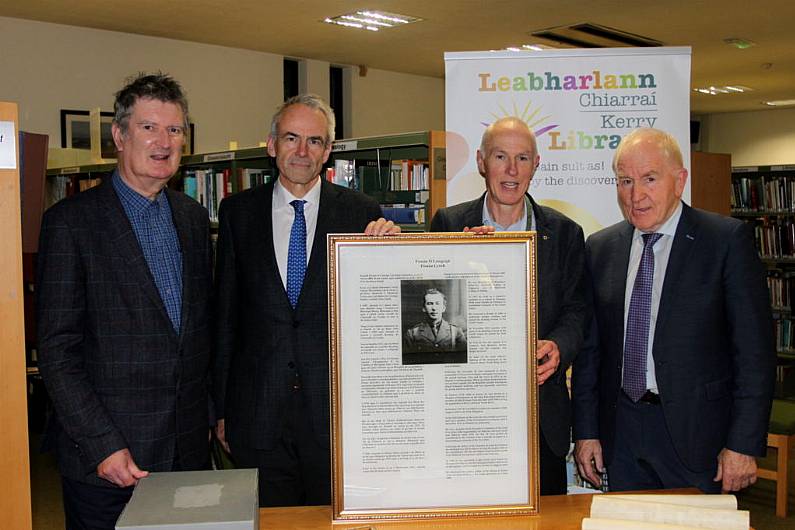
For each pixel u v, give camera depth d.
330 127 2.29
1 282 1.65
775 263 7.11
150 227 2.02
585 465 2.21
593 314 2.20
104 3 7.46
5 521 1.68
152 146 1.92
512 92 2.79
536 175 2.79
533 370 1.56
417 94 12.14
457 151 2.81
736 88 12.91
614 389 2.10
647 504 1.46
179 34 8.95
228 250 2.28
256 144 10.16
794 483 4.58
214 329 2.28
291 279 2.21
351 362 1.56
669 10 7.83
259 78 10.11
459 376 1.57
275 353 2.16
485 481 1.57
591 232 2.79
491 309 1.57
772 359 1.94
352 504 1.56
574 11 7.88
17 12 7.76
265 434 2.16
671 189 1.97
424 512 1.55
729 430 1.96
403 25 8.51
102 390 1.90
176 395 1.98
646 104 2.78
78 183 6.61
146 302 1.93
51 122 8.27
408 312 1.56
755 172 7.05
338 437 1.55
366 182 3.67
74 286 1.87
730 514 1.41
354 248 1.57
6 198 1.64
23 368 1.68
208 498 1.38
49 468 4.87
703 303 1.97
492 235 1.57
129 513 1.31
